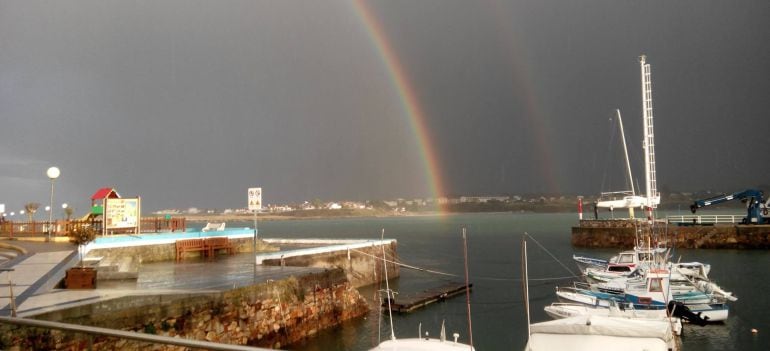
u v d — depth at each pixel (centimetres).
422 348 1650
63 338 1504
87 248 3055
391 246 5412
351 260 4578
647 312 2727
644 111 7231
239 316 2188
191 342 484
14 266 2470
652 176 7169
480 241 11556
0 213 4772
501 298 4056
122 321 1702
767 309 3459
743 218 8131
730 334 2884
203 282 2419
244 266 3206
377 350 1647
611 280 3838
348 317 3050
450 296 4119
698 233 7775
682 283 3450
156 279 2539
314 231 18750
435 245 10438
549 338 1611
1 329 1351
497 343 2783
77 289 2036
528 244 10312
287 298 2527
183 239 3778
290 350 2431
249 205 2658
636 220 7988
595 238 8488
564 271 5766
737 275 4988
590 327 1565
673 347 1683
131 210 3725
